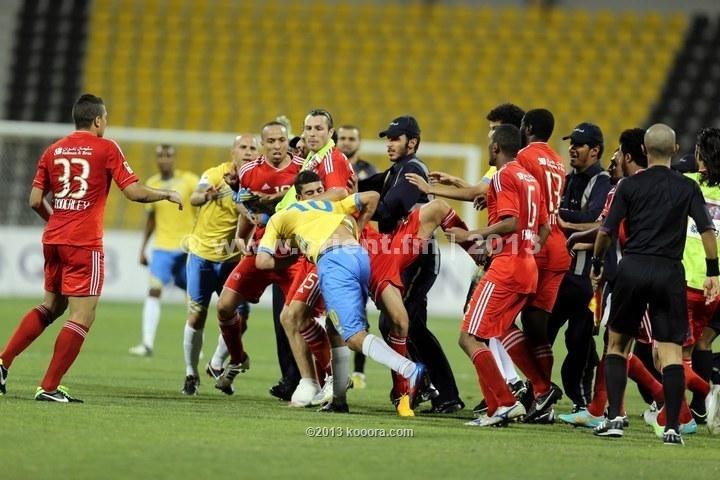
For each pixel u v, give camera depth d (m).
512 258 29.05
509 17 103.94
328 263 29.75
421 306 33.47
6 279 76.81
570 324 33.22
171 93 97.75
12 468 20.83
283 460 22.52
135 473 20.70
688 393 40.69
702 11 104.38
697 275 31.83
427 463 22.84
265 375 43.75
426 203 33.97
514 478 21.53
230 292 34.75
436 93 98.12
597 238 27.92
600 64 100.31
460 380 44.34
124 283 78.75
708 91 98.19
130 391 35.47
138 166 90.62
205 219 37.16
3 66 99.38
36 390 33.12
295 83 98.88
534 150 31.11
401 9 104.56
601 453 25.17
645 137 27.84
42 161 31.17
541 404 31.03
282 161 35.22
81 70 99.38
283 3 104.94
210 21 103.38
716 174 31.75
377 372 47.47
